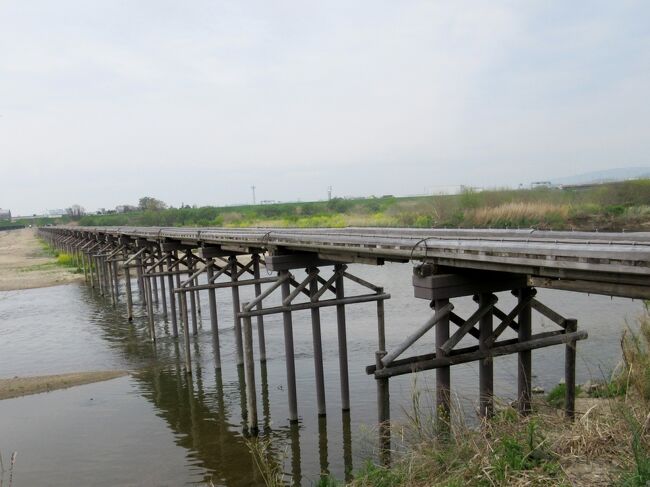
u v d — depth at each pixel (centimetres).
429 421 866
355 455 1252
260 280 2052
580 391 1271
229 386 1839
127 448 1377
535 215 3862
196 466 1263
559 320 1034
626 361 949
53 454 1352
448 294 976
